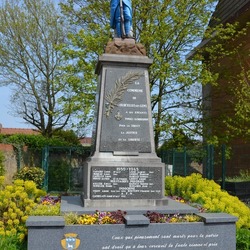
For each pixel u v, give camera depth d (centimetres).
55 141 2223
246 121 1689
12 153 1858
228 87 1902
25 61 2631
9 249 625
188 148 1766
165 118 1822
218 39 1944
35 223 607
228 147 1789
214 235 659
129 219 636
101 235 626
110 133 826
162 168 812
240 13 1789
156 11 1731
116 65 855
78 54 1703
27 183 852
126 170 797
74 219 647
